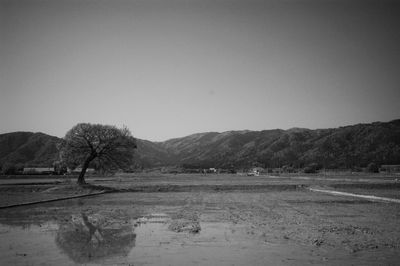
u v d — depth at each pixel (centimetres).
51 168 14938
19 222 2938
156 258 1758
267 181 9681
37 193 6072
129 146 7369
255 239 2186
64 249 1952
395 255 1786
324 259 1717
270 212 3519
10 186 6838
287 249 1923
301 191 6575
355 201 4622
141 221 2952
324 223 2795
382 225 2684
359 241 2103
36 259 1741
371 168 15662
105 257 1781
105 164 7356
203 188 7031
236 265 1634
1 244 2091
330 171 17638
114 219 3075
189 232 2427
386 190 6128
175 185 7569
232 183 8712
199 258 1756
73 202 4697
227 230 2498
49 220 3044
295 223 2797
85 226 2719
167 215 3319
